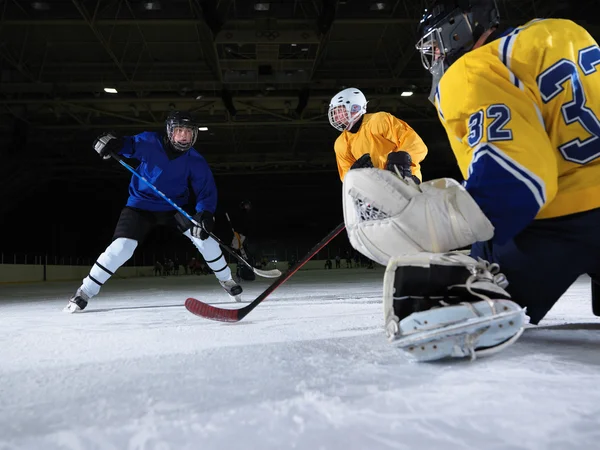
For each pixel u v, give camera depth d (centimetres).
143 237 350
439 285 114
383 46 1852
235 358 135
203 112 2370
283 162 2942
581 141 129
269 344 160
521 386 93
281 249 3759
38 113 2262
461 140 133
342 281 880
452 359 117
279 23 1594
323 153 2914
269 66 1802
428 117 2373
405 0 1533
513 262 136
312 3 1548
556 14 1562
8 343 183
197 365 127
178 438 72
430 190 119
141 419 81
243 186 3603
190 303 225
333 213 3784
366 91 2133
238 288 388
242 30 1584
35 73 1942
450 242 119
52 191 3272
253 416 80
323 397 90
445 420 75
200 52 1859
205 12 1459
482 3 135
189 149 354
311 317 252
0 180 2477
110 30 1691
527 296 139
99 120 2397
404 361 122
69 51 1834
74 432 76
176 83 1992
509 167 117
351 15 1562
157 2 1537
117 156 343
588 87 130
